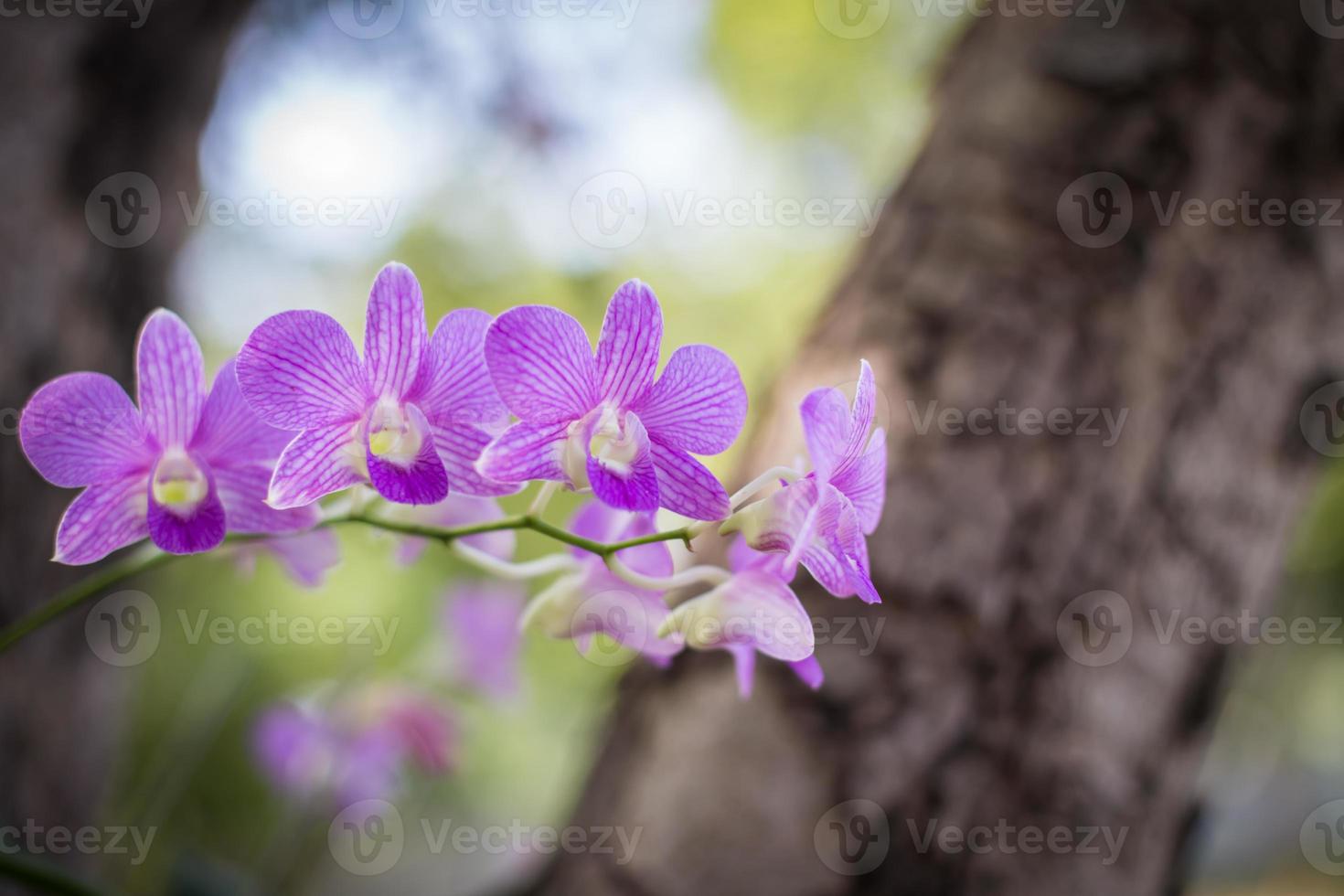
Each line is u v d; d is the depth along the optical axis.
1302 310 0.60
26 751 0.68
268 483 0.42
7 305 0.66
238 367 0.39
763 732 0.54
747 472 0.58
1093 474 0.56
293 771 0.82
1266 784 2.25
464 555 0.44
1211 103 0.59
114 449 0.41
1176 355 0.58
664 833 0.54
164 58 0.74
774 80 1.53
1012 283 0.58
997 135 0.60
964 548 0.55
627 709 0.58
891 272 0.59
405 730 0.81
